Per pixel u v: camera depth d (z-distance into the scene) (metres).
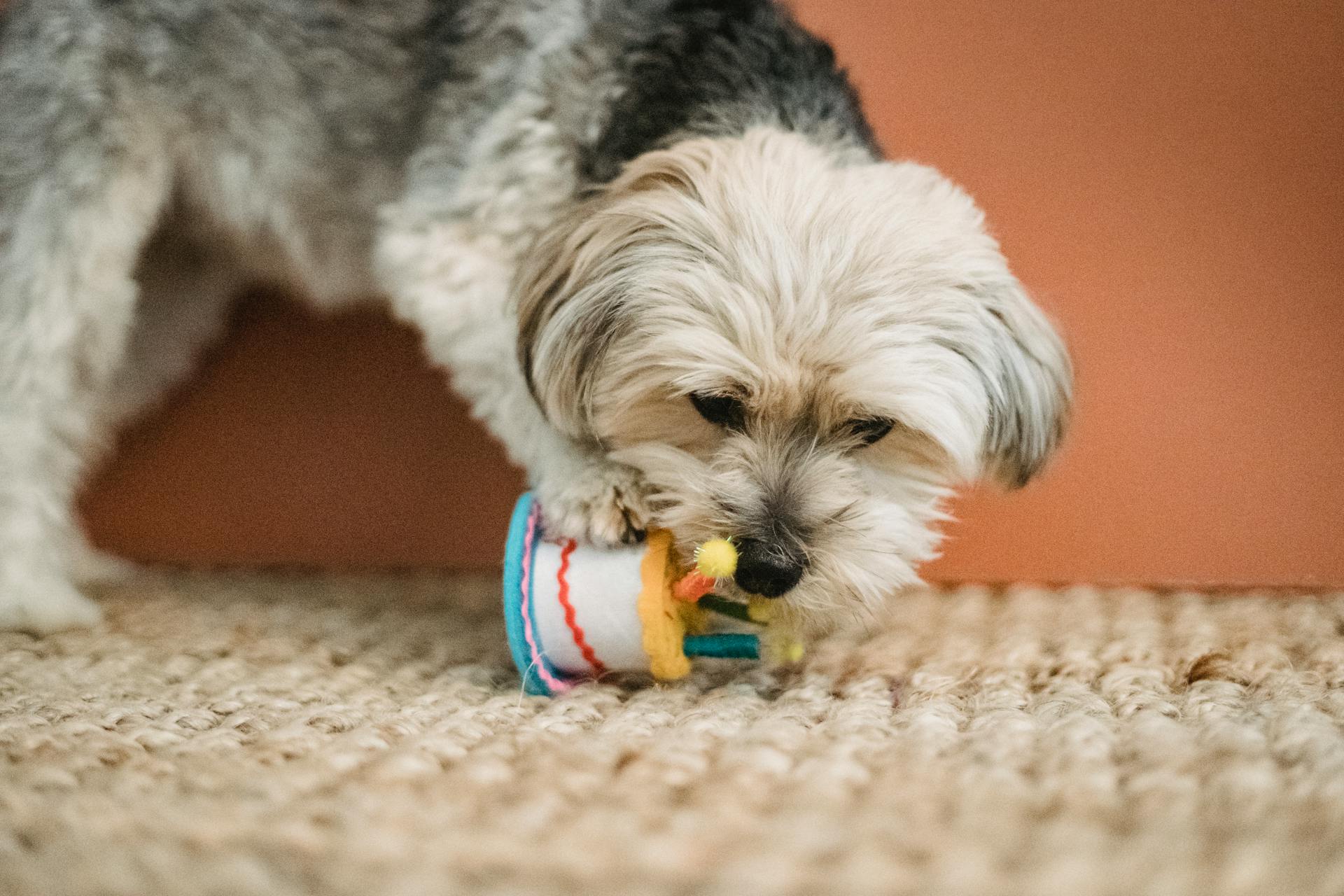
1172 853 0.75
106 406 1.83
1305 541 1.72
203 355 1.93
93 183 1.53
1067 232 1.72
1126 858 0.74
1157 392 1.74
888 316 1.16
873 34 1.73
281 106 1.61
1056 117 1.71
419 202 1.48
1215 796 0.85
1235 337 1.71
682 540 1.19
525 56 1.46
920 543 1.33
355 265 1.73
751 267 1.15
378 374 1.92
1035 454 1.35
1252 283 1.70
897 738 1.03
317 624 1.58
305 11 1.58
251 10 1.58
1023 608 1.65
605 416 1.26
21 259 1.50
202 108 1.62
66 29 1.52
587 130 1.41
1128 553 1.77
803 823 0.80
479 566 1.93
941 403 1.17
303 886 0.71
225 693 1.19
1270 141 1.68
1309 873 0.72
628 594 1.17
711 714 1.10
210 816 0.81
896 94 1.73
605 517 1.20
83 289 1.55
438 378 1.90
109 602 1.69
